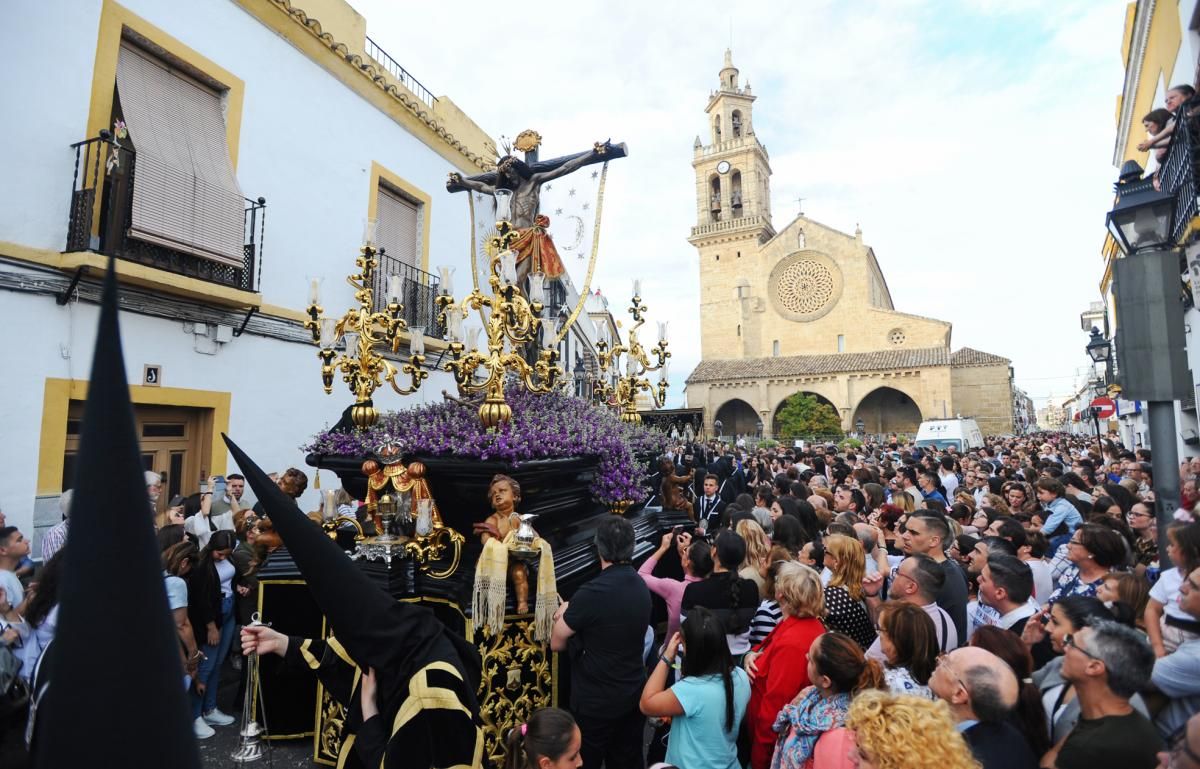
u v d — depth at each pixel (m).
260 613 3.77
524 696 3.39
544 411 4.55
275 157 8.22
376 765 1.93
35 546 5.57
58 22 5.86
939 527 3.74
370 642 1.96
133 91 6.68
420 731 1.90
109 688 0.76
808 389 41.19
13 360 5.48
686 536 4.26
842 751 2.11
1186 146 5.20
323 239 8.91
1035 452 14.92
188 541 4.14
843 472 9.29
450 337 3.74
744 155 47.69
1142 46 9.34
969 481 9.16
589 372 8.27
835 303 43.19
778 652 2.84
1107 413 13.02
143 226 6.35
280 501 1.93
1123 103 11.76
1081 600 2.56
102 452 0.79
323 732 3.54
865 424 42.41
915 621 2.64
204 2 7.31
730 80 49.88
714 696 2.64
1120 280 3.34
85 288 5.97
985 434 38.69
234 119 7.65
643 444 5.72
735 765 2.68
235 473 7.01
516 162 5.11
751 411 45.19
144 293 6.51
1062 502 5.55
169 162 6.73
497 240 4.03
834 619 3.37
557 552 3.96
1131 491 6.33
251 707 2.95
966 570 4.25
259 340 7.85
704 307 47.47
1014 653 2.45
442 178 11.55
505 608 3.33
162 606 0.82
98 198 5.98
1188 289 6.03
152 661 0.79
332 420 8.90
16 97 5.55
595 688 3.04
